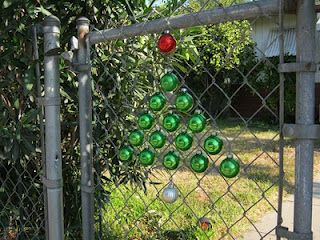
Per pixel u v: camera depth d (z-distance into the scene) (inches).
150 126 59.5
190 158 58.6
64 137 100.1
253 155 232.1
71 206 102.8
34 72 75.7
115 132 86.5
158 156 60.0
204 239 117.3
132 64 84.7
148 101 60.2
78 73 65.9
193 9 60.5
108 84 86.7
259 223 137.2
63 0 84.7
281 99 46.4
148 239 104.8
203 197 159.3
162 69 83.0
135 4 92.6
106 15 90.1
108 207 125.9
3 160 88.7
